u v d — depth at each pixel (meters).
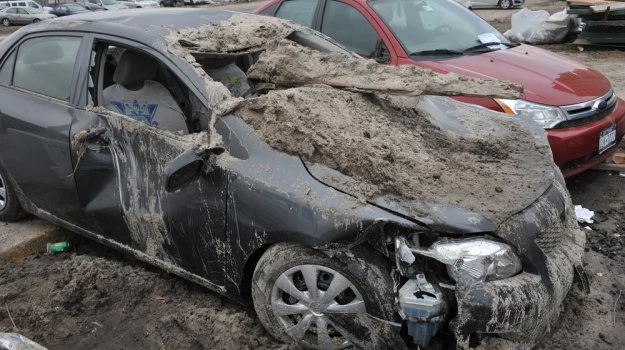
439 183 2.75
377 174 2.63
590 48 11.70
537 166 3.15
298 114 2.95
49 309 3.22
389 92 3.30
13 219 4.17
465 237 2.47
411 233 2.49
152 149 3.11
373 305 2.55
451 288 2.46
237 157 2.82
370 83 3.40
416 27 5.57
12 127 3.72
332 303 2.64
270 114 2.89
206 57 3.40
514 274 2.51
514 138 3.52
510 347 2.46
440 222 2.46
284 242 2.69
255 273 2.81
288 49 3.67
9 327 3.10
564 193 3.09
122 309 3.26
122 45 3.36
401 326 2.54
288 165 2.72
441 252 2.44
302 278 2.73
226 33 3.68
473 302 2.38
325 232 2.52
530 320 2.44
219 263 2.95
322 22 5.88
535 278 2.51
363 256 2.56
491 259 2.44
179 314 3.13
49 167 3.57
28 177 3.75
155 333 3.05
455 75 3.51
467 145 3.32
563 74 5.05
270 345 2.89
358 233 2.49
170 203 3.03
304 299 2.70
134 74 3.38
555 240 2.77
